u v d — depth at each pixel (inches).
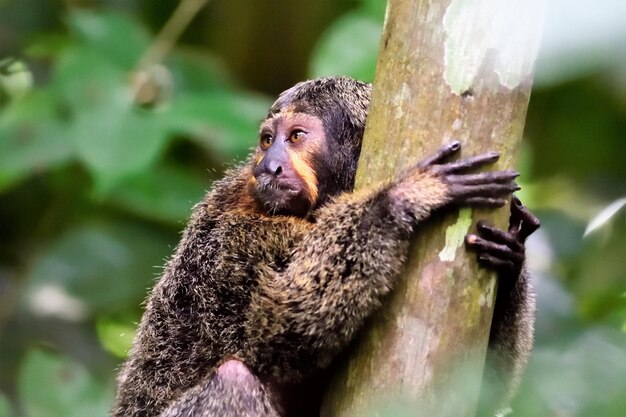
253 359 353.1
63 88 512.7
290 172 382.9
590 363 246.5
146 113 504.1
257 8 659.4
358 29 506.0
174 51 563.5
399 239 299.9
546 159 567.2
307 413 368.2
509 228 341.1
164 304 397.7
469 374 281.7
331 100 395.5
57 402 455.2
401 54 295.0
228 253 376.2
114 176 479.5
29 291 540.1
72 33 575.8
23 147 503.2
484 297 292.2
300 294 335.9
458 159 292.8
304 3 655.8
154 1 653.9
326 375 340.8
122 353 587.5
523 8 281.7
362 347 305.4
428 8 289.1
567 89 541.6
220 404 354.6
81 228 548.7
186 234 408.2
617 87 384.8
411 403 286.2
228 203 400.8
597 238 471.2
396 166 304.8
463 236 292.5
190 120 501.7
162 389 385.1
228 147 502.3
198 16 676.7
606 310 438.9
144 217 569.0
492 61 284.8
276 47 664.4
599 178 553.0
